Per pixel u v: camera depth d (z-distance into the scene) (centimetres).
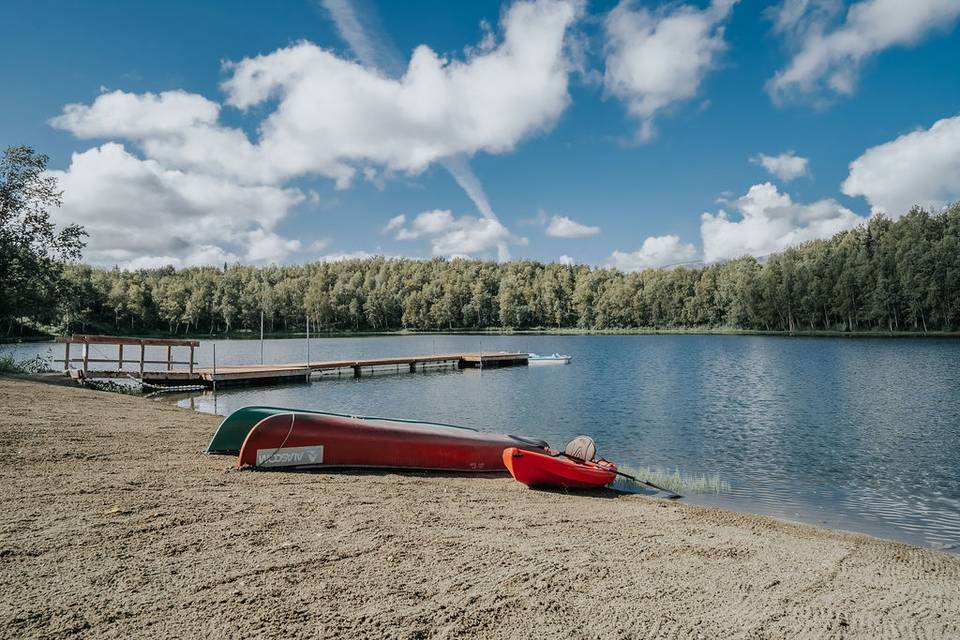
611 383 3127
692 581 569
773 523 905
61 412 1379
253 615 423
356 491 893
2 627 388
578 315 12588
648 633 439
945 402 2219
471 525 736
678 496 1094
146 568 505
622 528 794
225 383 3017
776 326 9569
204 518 667
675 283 11506
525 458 1052
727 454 1462
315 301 12119
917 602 562
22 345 6247
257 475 937
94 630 390
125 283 11581
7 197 2731
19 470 828
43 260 2877
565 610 471
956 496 1099
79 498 712
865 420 1897
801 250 11144
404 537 645
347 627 412
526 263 15488
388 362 3991
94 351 5722
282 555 558
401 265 15862
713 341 7644
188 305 10744
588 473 1080
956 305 7144
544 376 3619
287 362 4750
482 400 2527
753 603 523
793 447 1534
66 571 489
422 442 1159
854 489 1147
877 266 7944
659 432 1759
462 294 13125
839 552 743
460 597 481
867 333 7931
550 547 651
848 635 471
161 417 1518
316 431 1055
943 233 7956
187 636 388
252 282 13488
